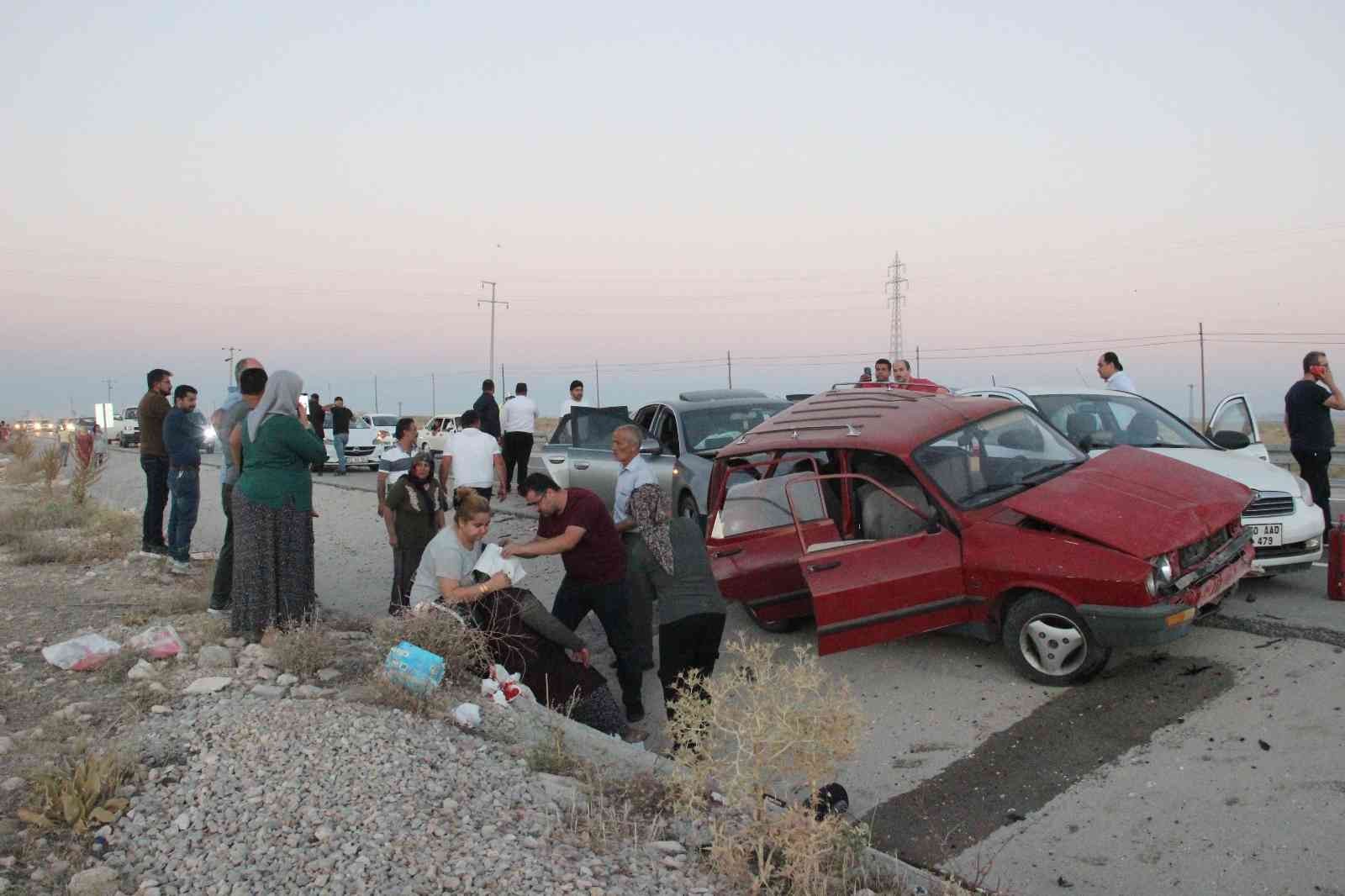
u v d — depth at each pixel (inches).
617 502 313.6
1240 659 251.0
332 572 501.4
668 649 235.6
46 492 732.0
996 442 289.3
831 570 254.5
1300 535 303.7
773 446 304.5
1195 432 355.3
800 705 168.1
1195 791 198.4
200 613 326.6
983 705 245.9
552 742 210.5
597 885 148.4
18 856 155.2
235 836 160.2
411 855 153.6
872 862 165.8
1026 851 188.1
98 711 225.0
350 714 214.1
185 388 419.5
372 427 1164.5
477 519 272.7
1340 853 173.2
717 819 173.9
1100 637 236.2
